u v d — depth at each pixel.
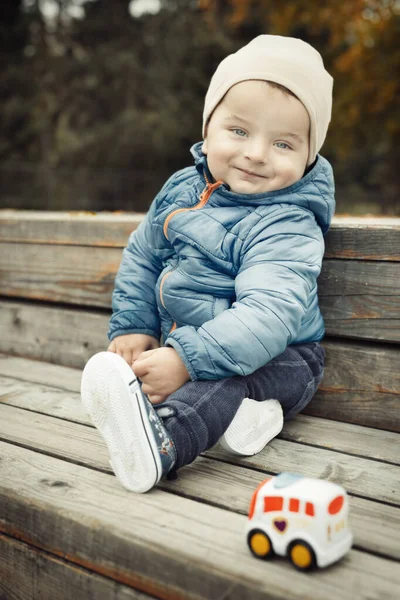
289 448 1.73
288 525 1.14
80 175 12.41
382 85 12.55
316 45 19.02
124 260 2.05
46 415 1.93
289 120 1.73
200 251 1.80
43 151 17.56
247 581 1.11
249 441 1.64
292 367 1.76
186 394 1.53
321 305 1.98
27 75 17.83
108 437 1.39
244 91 1.74
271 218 1.74
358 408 1.94
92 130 17.44
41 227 2.60
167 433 1.43
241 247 1.75
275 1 11.88
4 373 2.41
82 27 18.45
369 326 1.90
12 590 1.41
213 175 1.86
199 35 18.33
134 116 17.12
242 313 1.57
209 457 1.65
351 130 14.34
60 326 2.57
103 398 1.36
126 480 1.41
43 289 2.63
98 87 17.78
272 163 1.75
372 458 1.67
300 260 1.68
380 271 1.87
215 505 1.38
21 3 18.27
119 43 18.56
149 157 17.55
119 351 1.99
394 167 16.86
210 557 1.16
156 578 1.20
